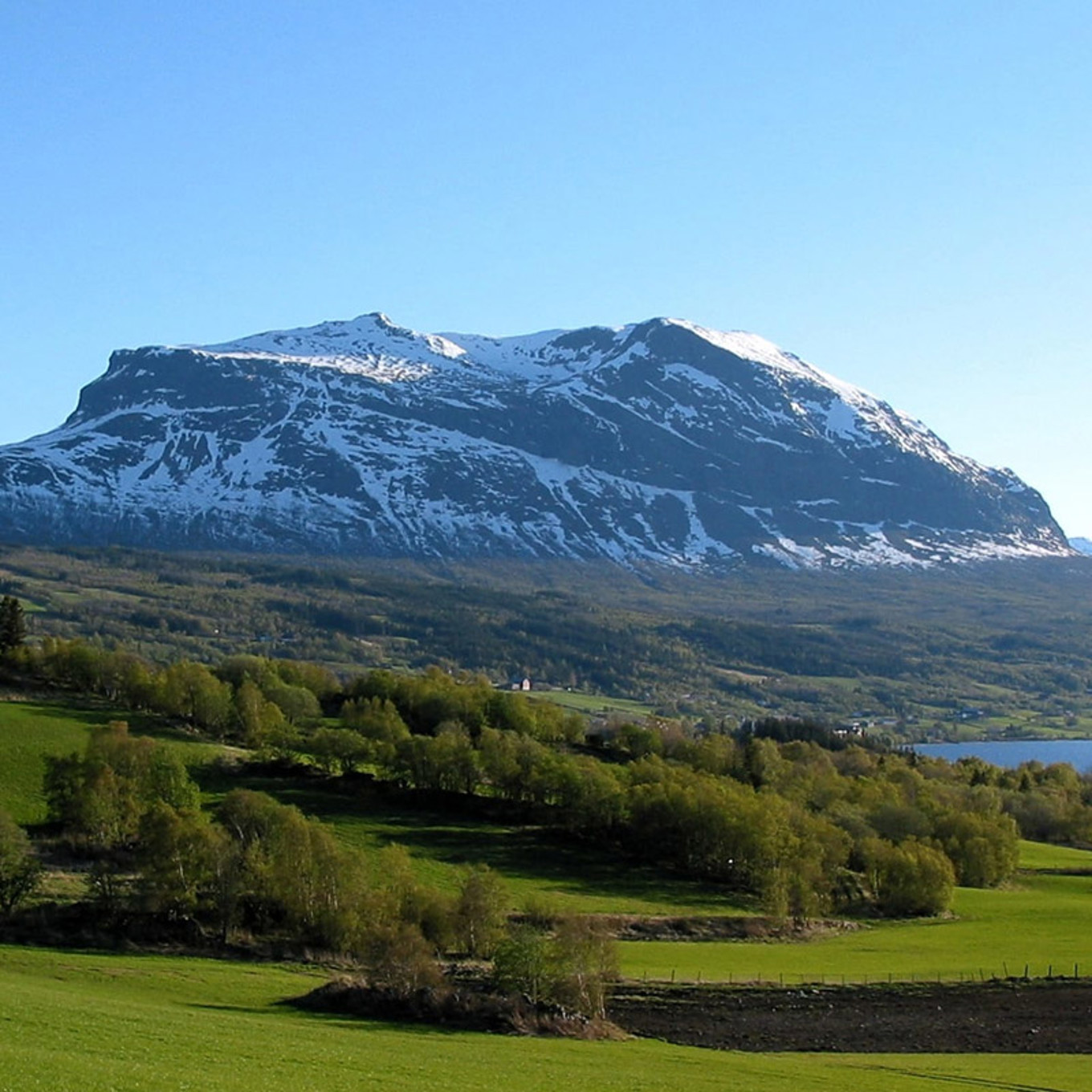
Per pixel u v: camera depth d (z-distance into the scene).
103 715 178.75
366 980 85.81
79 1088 46.47
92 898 105.56
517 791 166.88
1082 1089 67.31
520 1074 61.91
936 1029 86.12
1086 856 184.75
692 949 112.88
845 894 143.88
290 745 168.00
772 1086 63.94
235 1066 55.66
